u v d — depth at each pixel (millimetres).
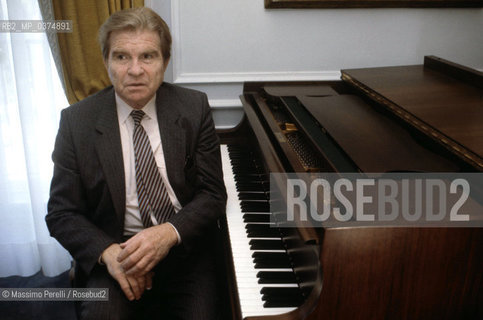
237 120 2406
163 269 1612
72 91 2195
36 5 2105
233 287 1322
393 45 2295
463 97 1570
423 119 1335
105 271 1552
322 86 2150
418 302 1083
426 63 2080
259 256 1373
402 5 2172
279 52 2279
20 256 2480
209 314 1471
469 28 2281
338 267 1040
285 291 1244
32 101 2209
